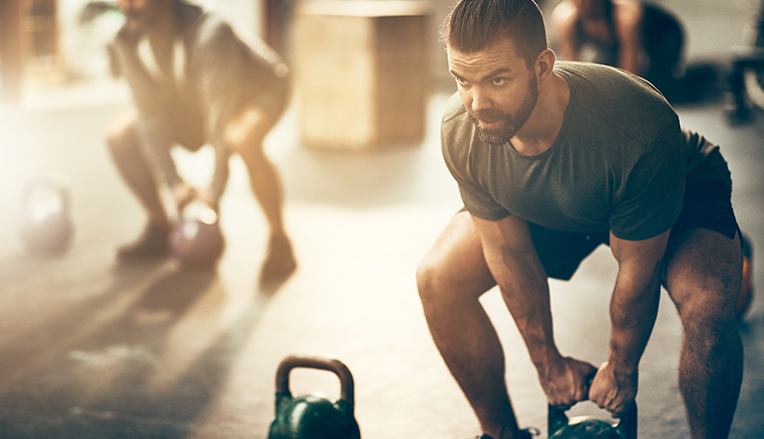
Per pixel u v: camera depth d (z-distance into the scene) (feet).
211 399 8.66
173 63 11.73
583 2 17.70
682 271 5.72
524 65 4.83
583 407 8.15
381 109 23.95
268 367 9.46
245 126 12.11
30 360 9.71
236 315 11.12
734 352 5.69
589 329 10.41
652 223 5.34
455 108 5.55
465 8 4.83
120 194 18.28
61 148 21.79
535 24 4.82
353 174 20.25
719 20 38.50
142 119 12.12
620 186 5.19
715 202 5.90
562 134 5.15
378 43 23.26
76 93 23.81
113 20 24.32
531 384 8.78
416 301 11.58
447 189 18.56
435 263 6.31
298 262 13.38
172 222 13.98
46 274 12.96
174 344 10.17
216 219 12.94
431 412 8.22
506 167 5.45
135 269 13.19
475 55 4.79
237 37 12.09
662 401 8.26
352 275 12.75
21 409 8.43
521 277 6.01
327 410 5.51
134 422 8.13
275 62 12.95
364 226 15.55
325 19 23.58
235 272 12.97
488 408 6.63
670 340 9.92
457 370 6.54
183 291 12.10
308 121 24.43
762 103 25.34
